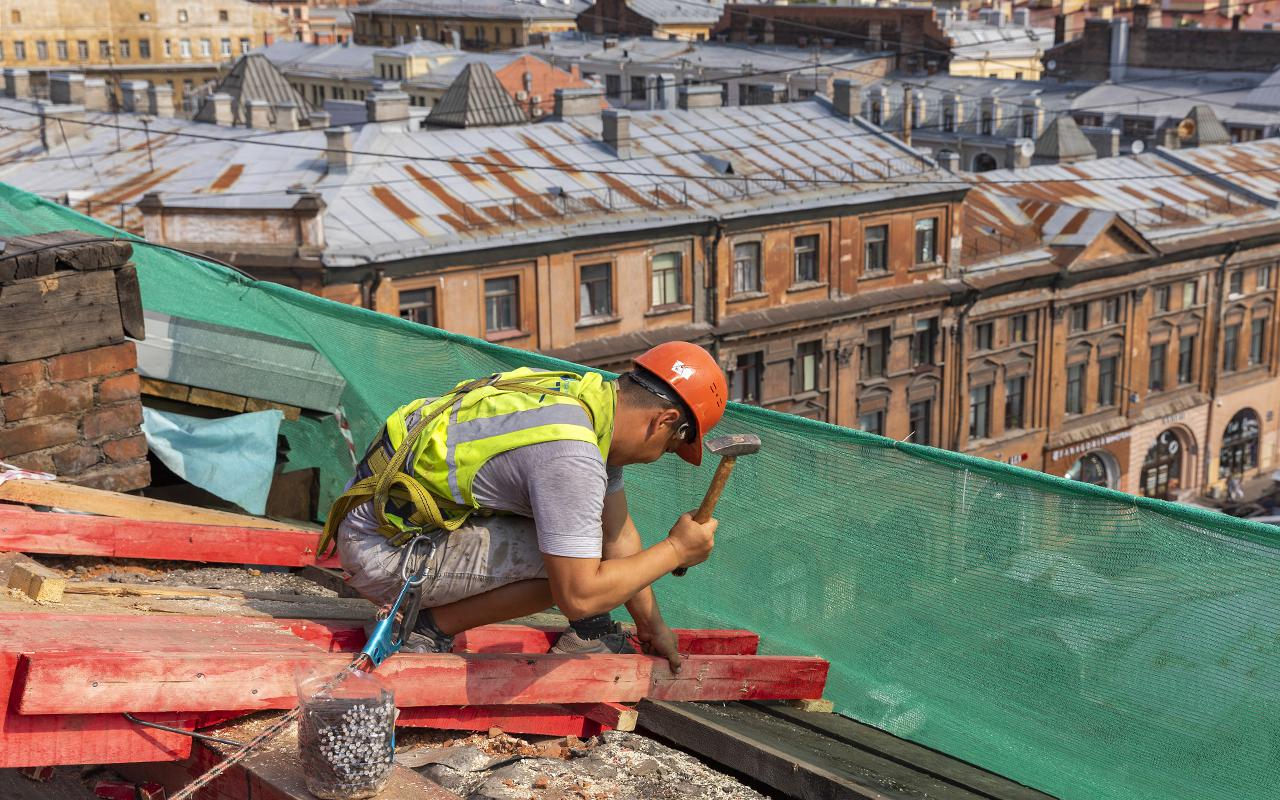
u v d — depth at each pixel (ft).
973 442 128.16
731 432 15.99
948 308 123.03
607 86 244.63
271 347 22.06
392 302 95.30
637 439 10.88
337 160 104.94
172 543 14.96
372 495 10.73
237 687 9.64
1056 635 13.20
